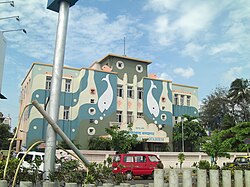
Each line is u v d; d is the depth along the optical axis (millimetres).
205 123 55656
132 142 27719
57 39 8883
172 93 38969
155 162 19594
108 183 6426
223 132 33031
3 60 20281
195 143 35656
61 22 9016
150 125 33188
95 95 32250
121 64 35750
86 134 30766
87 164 7527
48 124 8117
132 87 35781
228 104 54531
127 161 18891
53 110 8320
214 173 8664
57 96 8469
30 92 30094
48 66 30922
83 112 31203
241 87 50969
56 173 6770
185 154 29578
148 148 34062
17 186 6242
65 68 32125
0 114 42125
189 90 40938
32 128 28750
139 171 18844
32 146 7414
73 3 9352
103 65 37375
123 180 7199
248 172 9273
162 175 7676
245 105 51719
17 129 7188
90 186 6012
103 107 32375
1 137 35625
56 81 8562
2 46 20031
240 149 32125
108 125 32156
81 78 32031
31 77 30344
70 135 30766
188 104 40500
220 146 23047
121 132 27641
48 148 7914
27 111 30391
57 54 8742
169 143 35844
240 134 31922
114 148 27297
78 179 6547
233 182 9406
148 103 36031
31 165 7594
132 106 35062
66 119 31016
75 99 31828
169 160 28797
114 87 33656
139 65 37094
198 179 8297
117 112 33938
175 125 37188
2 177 6168
